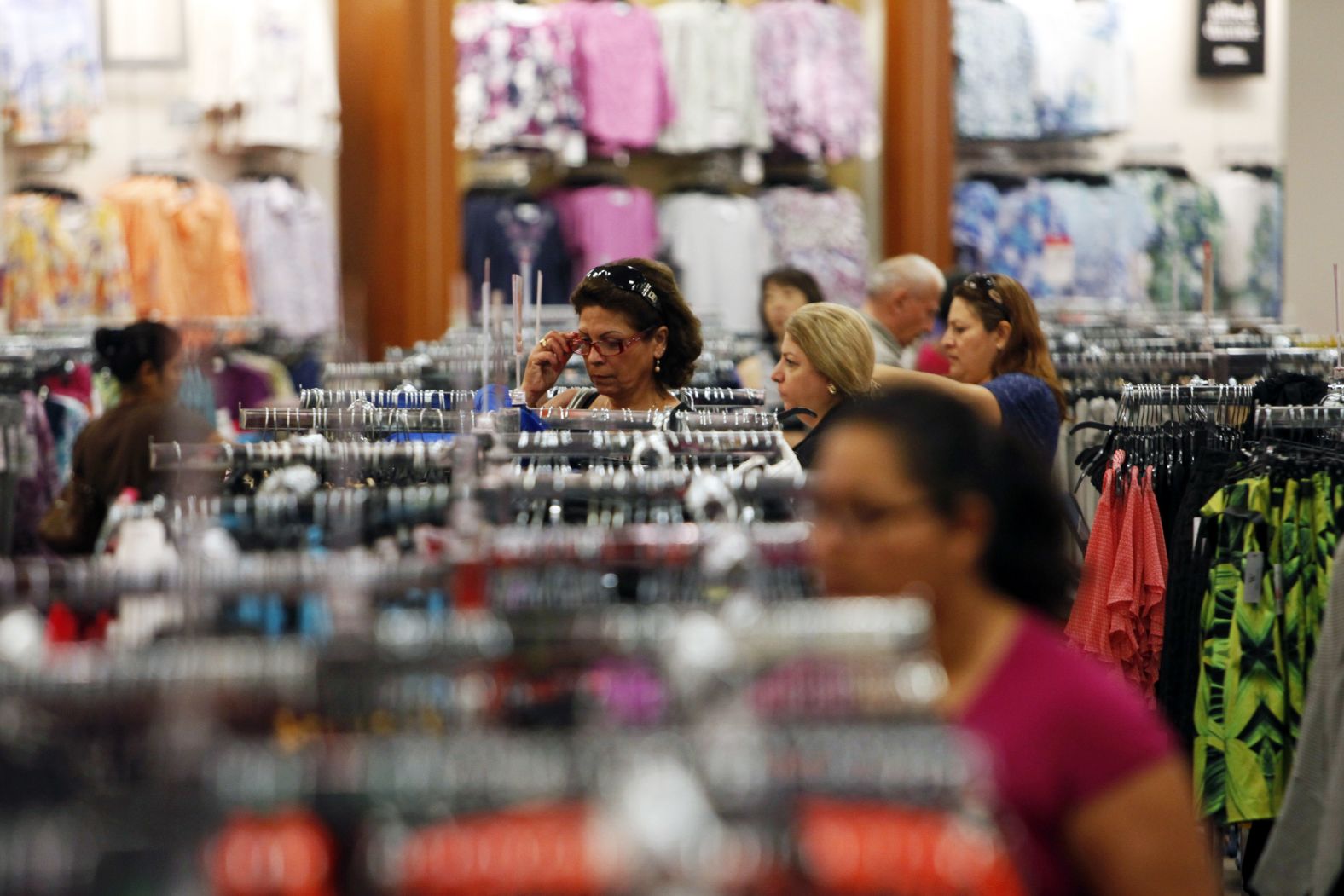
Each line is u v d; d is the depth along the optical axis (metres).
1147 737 5.59
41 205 27.77
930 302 18.42
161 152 30.14
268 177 29.70
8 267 27.66
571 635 4.98
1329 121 33.78
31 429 17.30
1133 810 5.49
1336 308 16.42
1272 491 12.57
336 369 15.84
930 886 4.07
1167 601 13.25
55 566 6.11
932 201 31.70
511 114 29.80
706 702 4.68
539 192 32.06
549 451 9.79
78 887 3.93
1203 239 33.19
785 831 4.12
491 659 4.92
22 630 4.86
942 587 5.75
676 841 3.96
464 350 10.46
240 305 29.03
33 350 18.95
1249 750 12.43
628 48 30.73
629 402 12.88
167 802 4.11
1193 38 34.19
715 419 11.47
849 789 4.19
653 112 30.95
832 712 4.80
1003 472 5.78
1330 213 33.81
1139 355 17.89
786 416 13.09
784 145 32.22
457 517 6.68
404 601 7.10
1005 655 5.71
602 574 7.04
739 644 4.77
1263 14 33.88
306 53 29.39
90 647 5.11
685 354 12.90
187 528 7.75
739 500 9.03
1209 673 12.65
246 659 4.61
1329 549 12.45
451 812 4.13
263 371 26.45
